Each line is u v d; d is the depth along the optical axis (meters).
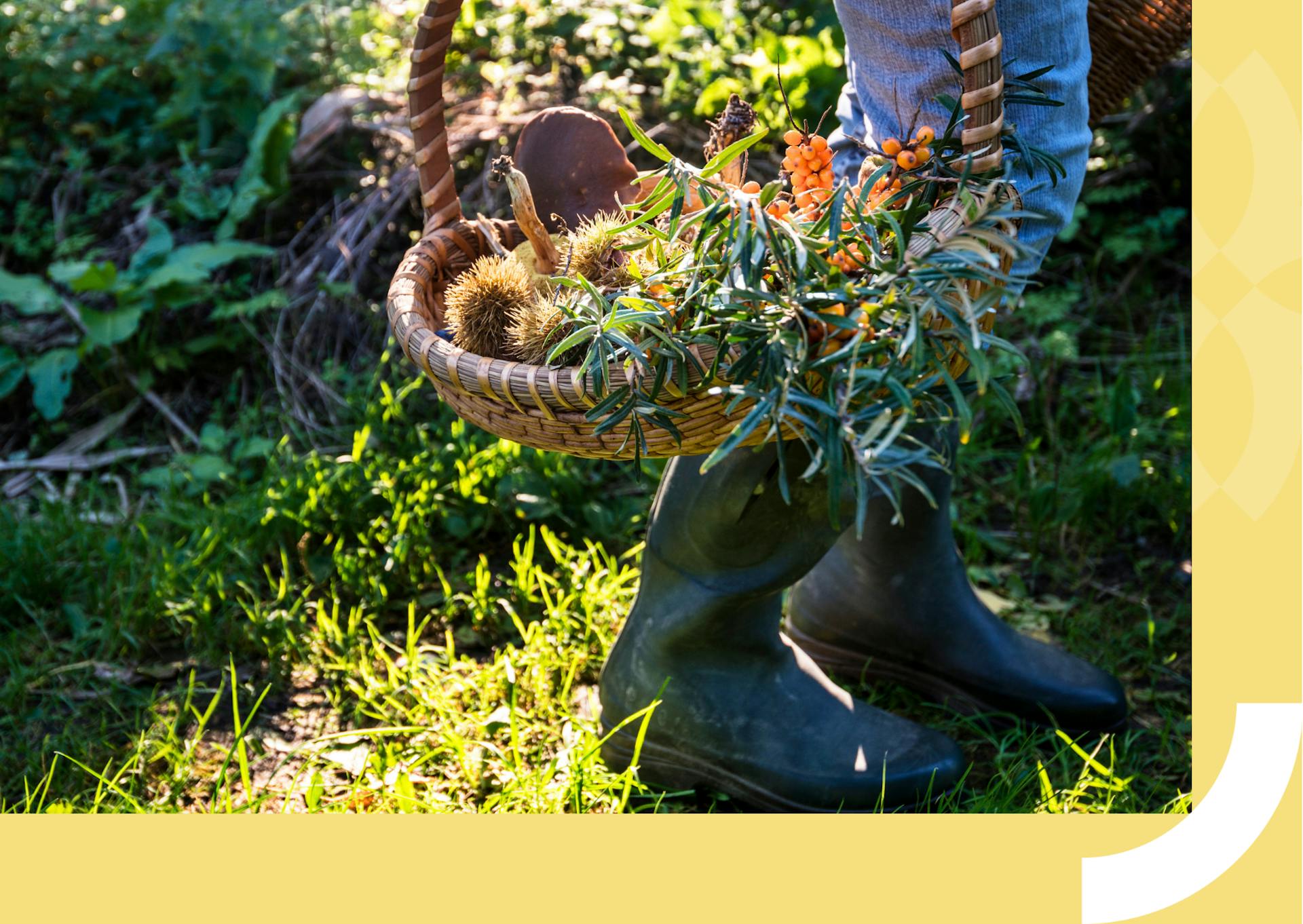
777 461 1.54
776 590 1.64
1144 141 3.10
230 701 1.96
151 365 2.88
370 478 2.36
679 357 1.13
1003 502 2.47
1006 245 1.09
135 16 3.48
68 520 2.41
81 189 3.30
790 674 1.74
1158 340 2.88
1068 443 2.61
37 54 3.47
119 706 1.95
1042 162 1.31
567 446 1.25
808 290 1.10
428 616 2.08
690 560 1.65
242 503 2.36
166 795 1.75
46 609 2.20
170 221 3.20
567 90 3.12
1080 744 1.87
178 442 2.75
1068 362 2.84
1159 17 1.68
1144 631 2.10
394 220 3.05
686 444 1.21
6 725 1.93
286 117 3.28
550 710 1.88
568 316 1.21
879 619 1.93
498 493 2.33
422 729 1.78
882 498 1.82
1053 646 1.94
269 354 2.86
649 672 1.72
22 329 2.99
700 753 1.71
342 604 2.20
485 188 2.86
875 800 1.66
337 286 2.85
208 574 2.16
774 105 2.95
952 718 1.94
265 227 3.13
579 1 3.25
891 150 1.26
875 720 1.73
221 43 3.30
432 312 1.46
